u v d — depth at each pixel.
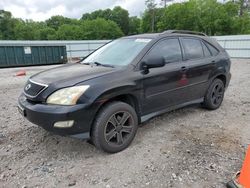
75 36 73.56
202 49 4.76
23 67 18.39
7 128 4.25
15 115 4.99
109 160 3.16
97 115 3.11
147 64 3.46
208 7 52.16
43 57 20.14
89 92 2.96
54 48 20.75
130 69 3.45
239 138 3.77
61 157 3.26
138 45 3.88
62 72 3.46
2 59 17.77
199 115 4.84
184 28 54.00
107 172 2.89
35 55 19.62
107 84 3.12
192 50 4.51
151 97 3.70
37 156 3.28
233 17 51.28
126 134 3.47
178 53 4.20
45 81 3.15
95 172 2.90
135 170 2.92
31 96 3.14
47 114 2.87
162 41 3.98
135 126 3.53
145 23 66.94
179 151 3.35
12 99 6.56
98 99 3.01
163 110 4.02
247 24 48.56
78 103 2.89
